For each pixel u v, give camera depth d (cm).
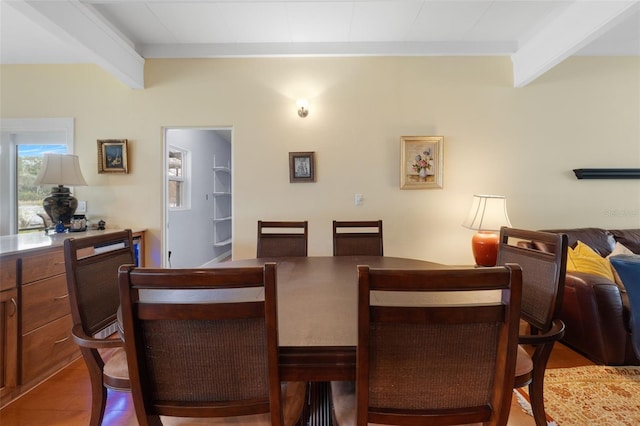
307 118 314
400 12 252
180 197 430
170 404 78
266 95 314
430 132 314
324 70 313
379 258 207
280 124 315
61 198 274
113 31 263
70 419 156
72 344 213
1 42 274
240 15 254
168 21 263
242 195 316
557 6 246
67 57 301
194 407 77
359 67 312
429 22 268
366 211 316
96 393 119
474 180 316
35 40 271
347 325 93
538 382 122
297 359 79
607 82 320
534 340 106
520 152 317
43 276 191
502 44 304
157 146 313
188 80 312
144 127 313
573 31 245
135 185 314
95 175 315
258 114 314
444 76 313
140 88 311
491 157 316
